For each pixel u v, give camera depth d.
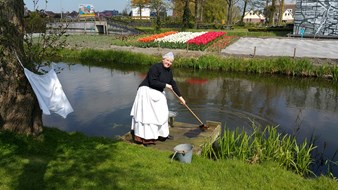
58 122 8.35
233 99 10.79
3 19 4.51
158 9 44.56
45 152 4.71
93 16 46.97
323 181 4.50
